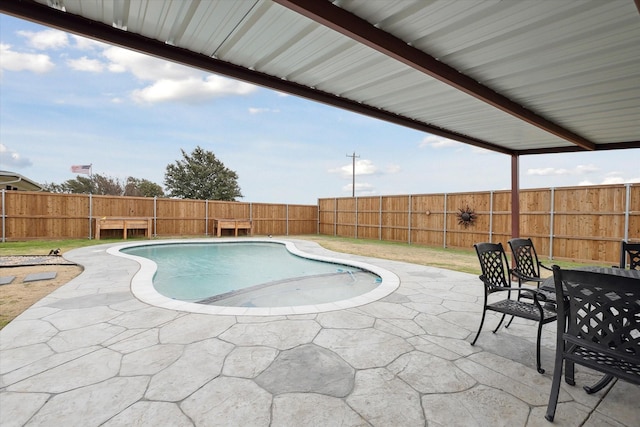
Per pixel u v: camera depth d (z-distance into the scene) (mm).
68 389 1945
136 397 1875
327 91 3426
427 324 3188
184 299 5027
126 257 7164
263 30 2289
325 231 16062
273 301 4586
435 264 7145
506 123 4477
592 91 3309
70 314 3326
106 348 2527
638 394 2008
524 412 1809
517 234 6324
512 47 2459
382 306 3779
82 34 2227
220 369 2219
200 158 26703
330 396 1924
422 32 2266
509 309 2600
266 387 2006
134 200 11883
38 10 2064
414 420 1721
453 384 2086
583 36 2295
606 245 7418
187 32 2332
